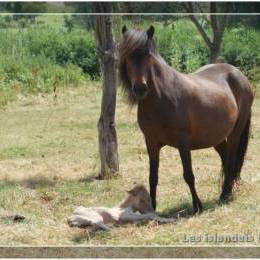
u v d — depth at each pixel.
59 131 19.59
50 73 29.30
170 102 9.77
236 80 11.58
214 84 10.98
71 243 8.91
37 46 33.75
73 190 12.30
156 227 9.41
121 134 18.61
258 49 28.66
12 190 12.19
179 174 13.63
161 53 31.08
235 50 28.70
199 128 10.30
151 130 9.96
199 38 31.67
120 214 9.77
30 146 17.30
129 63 9.13
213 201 11.20
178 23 33.53
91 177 13.72
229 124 11.04
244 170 13.96
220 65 11.73
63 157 15.87
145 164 14.78
